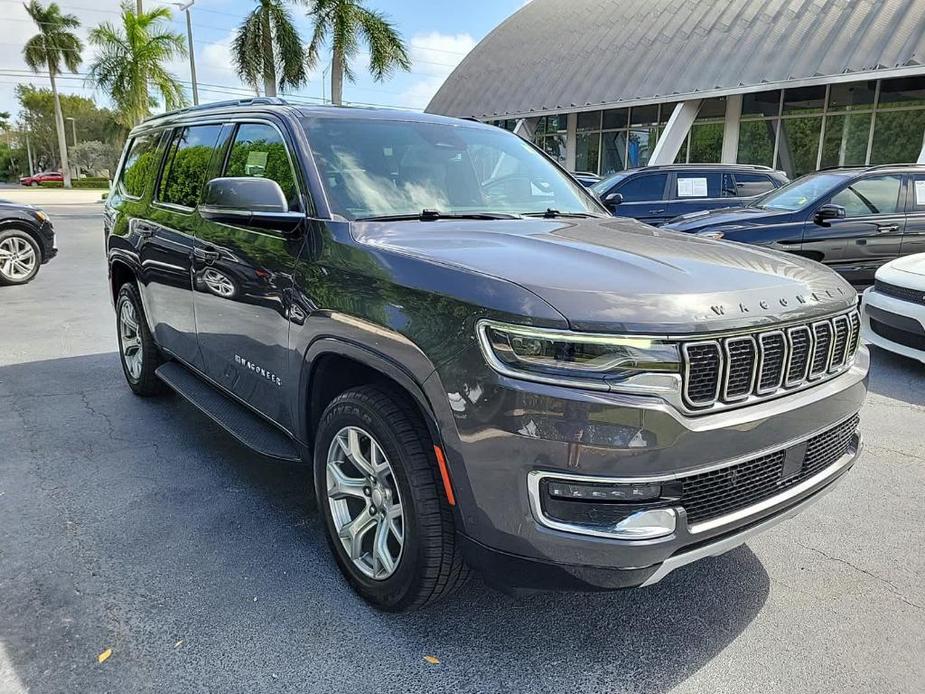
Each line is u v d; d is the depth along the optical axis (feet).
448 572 8.20
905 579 10.09
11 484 12.44
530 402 6.84
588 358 6.81
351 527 9.25
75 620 8.76
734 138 66.74
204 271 12.34
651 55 69.46
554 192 13.02
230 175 12.27
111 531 10.93
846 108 58.85
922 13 52.65
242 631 8.65
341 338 8.83
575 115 81.56
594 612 9.21
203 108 14.66
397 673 8.03
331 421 9.26
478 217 11.01
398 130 12.07
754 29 62.64
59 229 62.90
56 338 23.17
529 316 6.91
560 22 85.61
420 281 7.98
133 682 7.75
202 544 10.61
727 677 8.07
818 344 8.29
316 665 8.11
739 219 27.17
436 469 7.92
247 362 11.40
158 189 15.10
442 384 7.45
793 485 8.29
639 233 10.47
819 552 10.80
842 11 57.67
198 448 14.17
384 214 10.39
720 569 10.30
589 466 6.81
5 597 9.18
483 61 92.38
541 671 8.11
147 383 16.62
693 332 7.01
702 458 7.13
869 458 14.42
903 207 27.40
